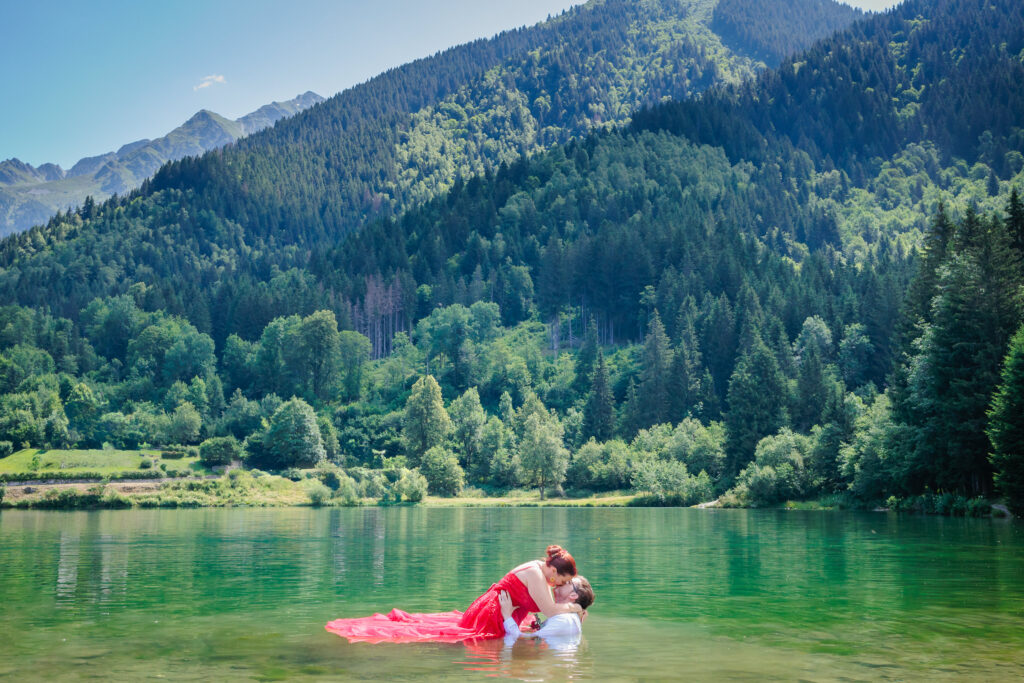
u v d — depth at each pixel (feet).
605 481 412.16
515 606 47.29
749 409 363.15
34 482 340.59
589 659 40.09
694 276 640.58
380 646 43.88
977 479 202.18
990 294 195.62
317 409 593.83
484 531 156.66
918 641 44.21
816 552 100.83
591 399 498.69
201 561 94.48
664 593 64.80
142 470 382.42
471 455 476.95
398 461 459.32
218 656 41.11
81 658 40.50
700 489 341.82
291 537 139.33
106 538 136.87
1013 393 168.96
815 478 285.02
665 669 37.65
